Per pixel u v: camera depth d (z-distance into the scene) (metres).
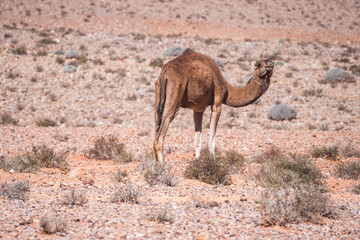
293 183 35.81
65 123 85.75
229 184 37.50
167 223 23.98
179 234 22.23
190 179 38.34
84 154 51.62
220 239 21.62
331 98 109.44
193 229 23.11
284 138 66.88
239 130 77.75
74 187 33.50
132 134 71.12
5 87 103.00
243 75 126.75
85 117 90.81
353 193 34.81
